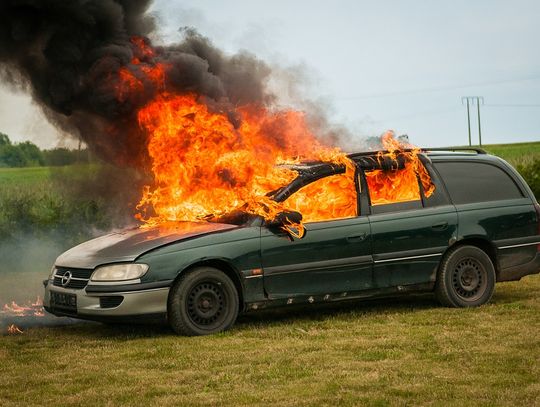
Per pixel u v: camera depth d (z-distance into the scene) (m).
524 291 10.72
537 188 22.33
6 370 7.02
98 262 8.26
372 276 9.05
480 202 9.71
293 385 6.27
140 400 5.97
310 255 8.75
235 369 6.84
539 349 7.27
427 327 8.40
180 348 7.70
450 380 6.27
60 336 8.53
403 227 9.20
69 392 6.27
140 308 8.10
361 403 5.74
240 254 8.46
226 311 8.45
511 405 5.59
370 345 7.58
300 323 8.86
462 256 9.52
